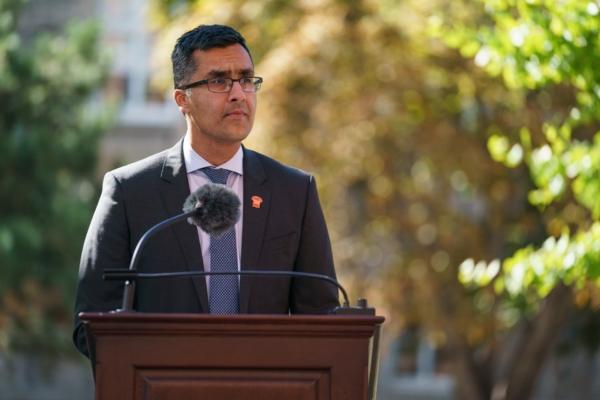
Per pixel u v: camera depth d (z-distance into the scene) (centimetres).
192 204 837
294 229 934
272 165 955
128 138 5962
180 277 907
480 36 1472
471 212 3894
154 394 759
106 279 821
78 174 4338
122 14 5931
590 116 1422
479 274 1501
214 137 927
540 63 1374
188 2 3438
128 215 920
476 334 3453
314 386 771
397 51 3188
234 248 920
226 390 764
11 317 4141
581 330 3881
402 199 3378
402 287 3419
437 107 3256
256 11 3222
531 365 3459
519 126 3089
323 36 3127
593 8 1321
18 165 4156
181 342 762
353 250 3353
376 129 3195
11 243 4003
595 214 1451
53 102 4328
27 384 5578
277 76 3138
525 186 3334
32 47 4462
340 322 768
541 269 1430
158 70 3462
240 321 762
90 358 811
